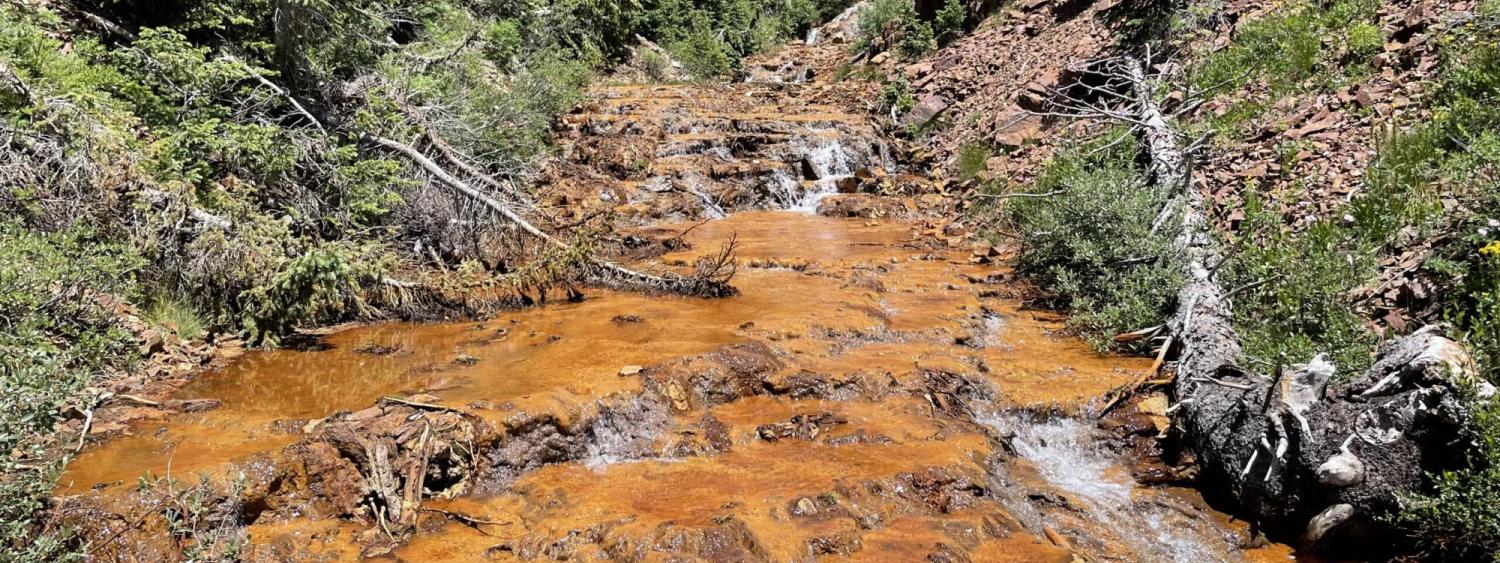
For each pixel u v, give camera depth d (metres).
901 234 11.49
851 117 16.42
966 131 14.88
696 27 24.86
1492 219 5.86
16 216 6.46
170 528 4.18
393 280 7.78
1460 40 8.42
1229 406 5.07
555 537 4.43
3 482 4.08
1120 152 10.24
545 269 8.27
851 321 7.33
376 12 11.83
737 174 13.81
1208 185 8.94
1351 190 7.59
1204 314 6.42
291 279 6.96
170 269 7.11
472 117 11.48
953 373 6.33
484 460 5.08
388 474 4.68
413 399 5.57
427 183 9.12
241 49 9.55
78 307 5.98
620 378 5.93
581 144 14.49
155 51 8.56
